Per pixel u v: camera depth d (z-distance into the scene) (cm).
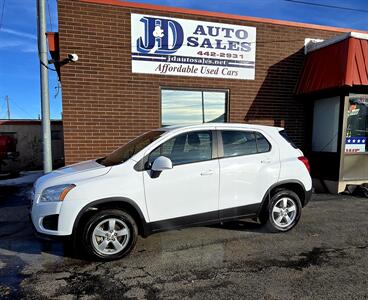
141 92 809
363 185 817
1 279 363
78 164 500
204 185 452
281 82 924
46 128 682
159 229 434
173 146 451
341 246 457
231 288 339
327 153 862
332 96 848
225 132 486
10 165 1380
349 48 765
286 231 519
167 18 810
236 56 876
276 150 515
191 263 402
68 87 756
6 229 548
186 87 842
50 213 394
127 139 807
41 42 667
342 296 321
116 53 782
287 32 918
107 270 385
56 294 330
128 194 411
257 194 491
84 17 754
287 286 342
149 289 339
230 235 503
